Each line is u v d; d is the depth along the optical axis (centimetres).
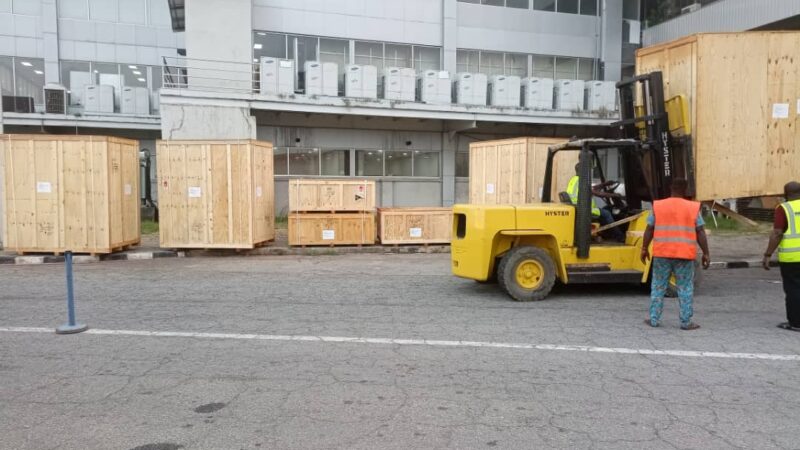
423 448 374
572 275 838
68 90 2345
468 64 2550
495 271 897
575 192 883
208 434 397
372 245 1522
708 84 864
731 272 1150
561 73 2672
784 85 889
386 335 652
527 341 626
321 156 2388
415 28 2473
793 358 567
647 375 516
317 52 2348
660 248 671
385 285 985
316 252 1457
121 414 432
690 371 527
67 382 501
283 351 591
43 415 431
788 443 381
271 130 2320
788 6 1991
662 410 437
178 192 1389
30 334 661
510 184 1386
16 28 2356
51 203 1299
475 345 610
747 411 435
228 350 595
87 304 829
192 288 961
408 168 2498
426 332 665
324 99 2148
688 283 676
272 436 393
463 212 871
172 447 378
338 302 841
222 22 2114
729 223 1891
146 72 2516
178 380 505
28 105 2241
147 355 579
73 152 1295
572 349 596
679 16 2512
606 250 854
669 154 873
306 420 419
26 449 376
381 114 2217
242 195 1393
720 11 2295
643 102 912
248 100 2058
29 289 952
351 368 536
